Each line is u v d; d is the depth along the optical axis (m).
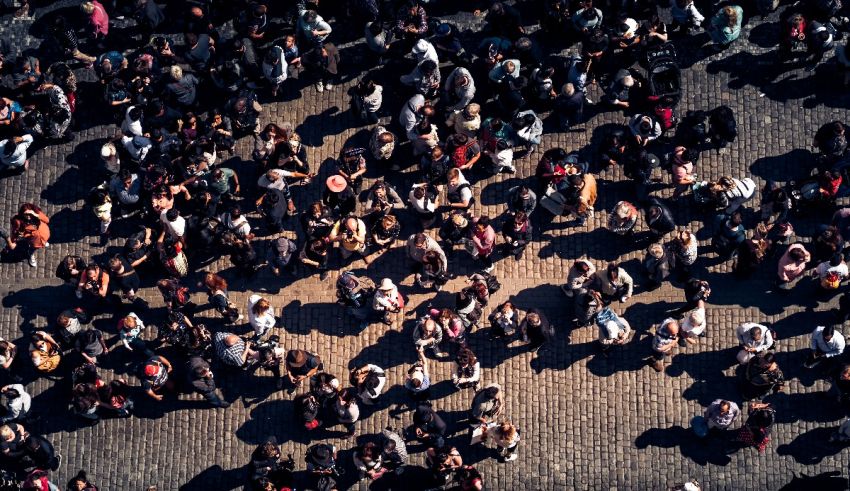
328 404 22.66
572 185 23.11
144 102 24.83
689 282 22.30
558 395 23.11
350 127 25.20
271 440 21.83
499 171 24.59
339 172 24.27
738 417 22.81
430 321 22.06
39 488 21.69
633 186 24.41
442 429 21.98
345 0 26.06
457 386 22.83
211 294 22.92
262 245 24.31
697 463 22.62
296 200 24.62
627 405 22.98
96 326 23.84
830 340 22.03
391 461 22.28
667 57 24.14
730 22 24.53
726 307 23.56
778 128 24.86
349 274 22.48
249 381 23.39
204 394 22.53
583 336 23.47
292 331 23.69
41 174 25.06
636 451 22.73
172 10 26.30
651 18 24.72
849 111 24.92
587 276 22.53
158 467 22.94
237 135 25.12
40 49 26.14
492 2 26.11
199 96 25.45
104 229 24.34
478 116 23.84
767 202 23.14
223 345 22.23
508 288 23.86
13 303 24.05
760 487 22.50
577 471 22.67
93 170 25.09
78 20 26.27
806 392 22.92
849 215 22.94
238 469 22.86
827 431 22.67
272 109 25.39
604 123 25.00
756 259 22.69
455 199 23.56
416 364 22.34
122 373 23.53
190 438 23.08
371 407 23.08
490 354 23.39
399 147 24.98
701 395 22.97
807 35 24.47
